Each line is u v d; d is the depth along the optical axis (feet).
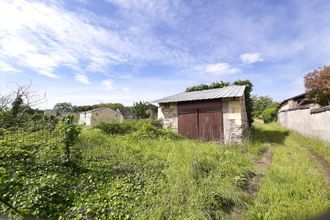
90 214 11.37
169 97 42.16
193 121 35.70
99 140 25.52
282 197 12.78
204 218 10.42
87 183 14.46
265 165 20.25
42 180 13.69
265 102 134.41
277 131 50.03
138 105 71.72
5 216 11.29
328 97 53.42
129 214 11.32
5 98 29.55
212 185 13.34
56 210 11.75
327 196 13.00
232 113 32.71
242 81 57.36
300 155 23.67
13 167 15.34
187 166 15.72
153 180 14.87
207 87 63.21
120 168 16.93
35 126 27.53
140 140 27.78
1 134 22.97
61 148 19.34
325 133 30.32
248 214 11.27
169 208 11.35
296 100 67.51
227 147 24.95
